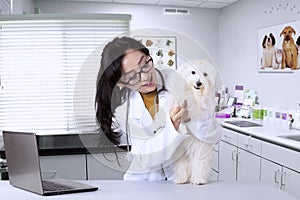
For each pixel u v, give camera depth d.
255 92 4.28
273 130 3.27
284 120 3.54
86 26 3.65
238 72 4.74
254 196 1.25
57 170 2.42
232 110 4.43
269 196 1.25
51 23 3.53
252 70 4.35
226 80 5.13
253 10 4.29
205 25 5.24
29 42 3.50
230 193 1.29
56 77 3.60
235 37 4.79
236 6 4.74
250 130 3.28
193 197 1.24
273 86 3.89
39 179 1.30
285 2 3.63
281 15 3.72
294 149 2.60
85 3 4.80
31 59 3.53
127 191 1.33
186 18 5.16
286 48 3.63
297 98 3.46
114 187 1.40
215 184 1.41
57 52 3.59
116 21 3.71
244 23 4.53
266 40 4.00
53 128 3.50
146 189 1.35
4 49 3.45
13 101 3.52
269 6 3.94
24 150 1.33
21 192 1.36
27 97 3.54
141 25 4.99
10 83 3.51
